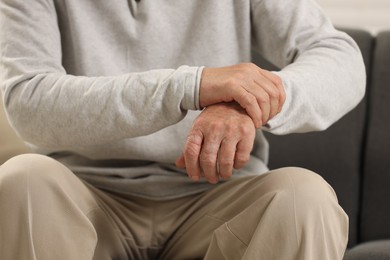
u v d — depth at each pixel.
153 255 1.57
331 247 1.23
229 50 1.62
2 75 1.45
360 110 2.00
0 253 1.21
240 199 1.34
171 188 1.54
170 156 1.53
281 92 1.30
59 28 1.55
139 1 1.57
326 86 1.41
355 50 1.58
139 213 1.54
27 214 1.21
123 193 1.55
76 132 1.35
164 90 1.29
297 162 2.00
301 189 1.22
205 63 1.59
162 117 1.30
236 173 1.58
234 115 1.26
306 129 1.40
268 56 1.69
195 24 1.59
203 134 1.26
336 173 1.98
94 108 1.32
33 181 1.22
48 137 1.38
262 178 1.33
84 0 1.55
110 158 1.54
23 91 1.39
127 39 1.56
